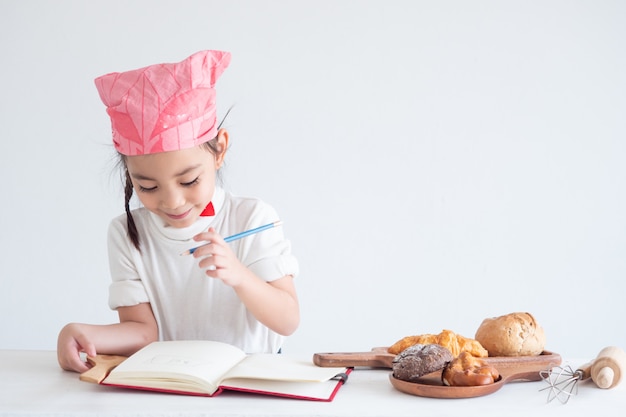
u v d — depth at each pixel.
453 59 2.93
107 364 1.19
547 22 2.95
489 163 2.95
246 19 2.88
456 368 1.06
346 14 2.89
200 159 1.31
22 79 2.87
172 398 1.04
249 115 2.89
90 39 2.86
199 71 1.27
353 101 2.90
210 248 1.26
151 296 1.54
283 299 1.42
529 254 2.97
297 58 2.89
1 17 2.85
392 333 2.94
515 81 2.95
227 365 1.15
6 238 2.90
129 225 1.55
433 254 2.94
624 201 2.98
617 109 2.97
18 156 2.89
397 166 2.92
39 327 2.92
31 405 0.99
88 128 2.88
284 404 1.00
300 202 2.91
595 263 2.99
